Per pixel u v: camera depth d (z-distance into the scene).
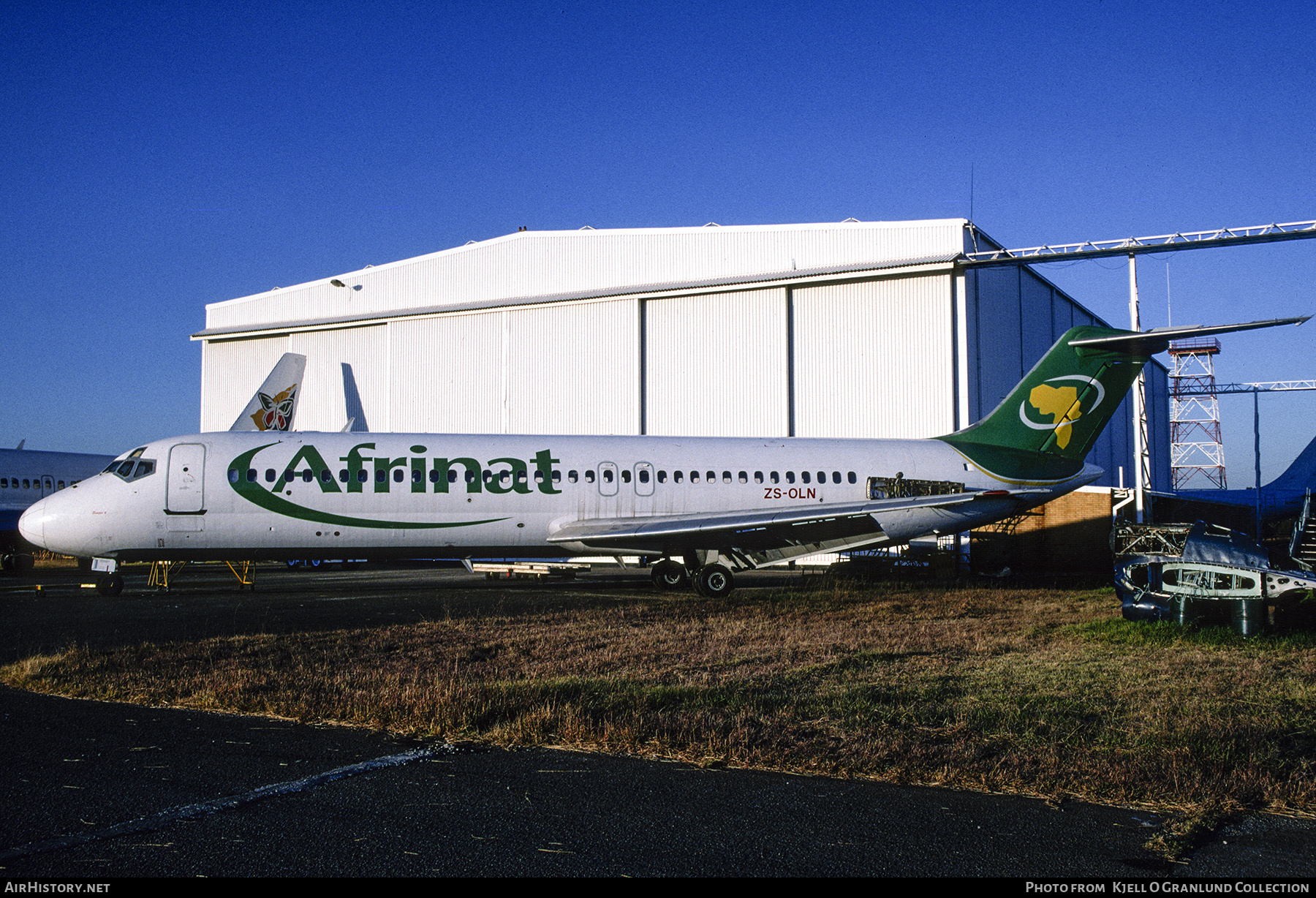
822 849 5.92
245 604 20.58
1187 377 75.94
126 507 21.88
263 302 47.31
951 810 6.73
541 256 40.94
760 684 11.15
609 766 7.74
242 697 10.09
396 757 8.00
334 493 22.81
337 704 9.82
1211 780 7.25
